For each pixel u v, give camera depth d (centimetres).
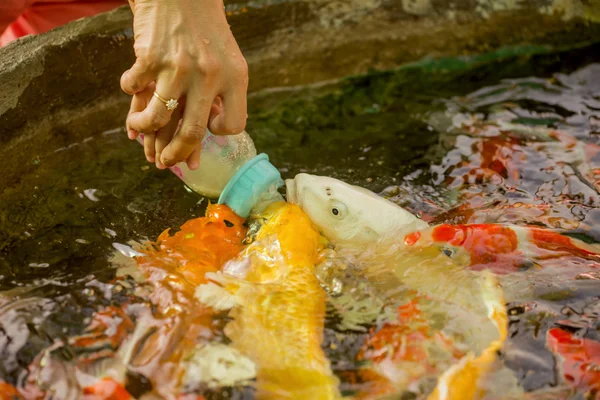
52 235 95
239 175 91
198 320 83
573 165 105
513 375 79
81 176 105
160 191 102
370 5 126
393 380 79
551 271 89
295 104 122
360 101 123
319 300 85
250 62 122
